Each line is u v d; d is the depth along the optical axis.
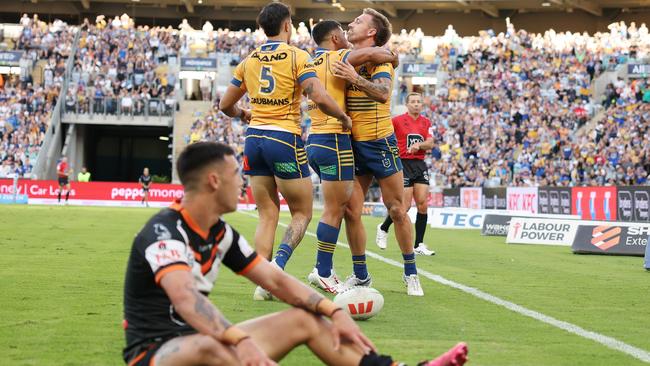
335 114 8.62
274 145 8.76
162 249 4.11
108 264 12.54
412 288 9.84
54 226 22.16
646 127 43.47
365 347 4.40
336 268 12.84
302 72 8.63
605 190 26.97
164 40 59.34
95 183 46.56
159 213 4.27
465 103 52.28
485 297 9.80
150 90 56.22
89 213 31.47
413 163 16.11
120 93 55.47
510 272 13.20
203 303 4.04
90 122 53.75
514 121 49.72
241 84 9.12
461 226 28.66
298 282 4.56
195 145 4.28
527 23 72.50
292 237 8.91
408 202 16.27
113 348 6.27
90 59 57.16
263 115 8.85
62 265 12.24
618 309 9.12
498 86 53.16
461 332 7.28
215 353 4.03
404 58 57.66
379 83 9.07
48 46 57.72
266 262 4.59
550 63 54.59
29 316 7.66
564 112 49.50
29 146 50.50
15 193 45.81
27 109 52.59
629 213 25.73
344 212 9.55
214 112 53.69
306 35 61.38
